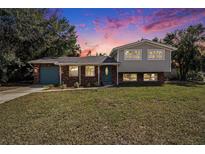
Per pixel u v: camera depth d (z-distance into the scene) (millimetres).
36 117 7125
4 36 19094
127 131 5504
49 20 27594
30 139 5031
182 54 30375
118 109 8164
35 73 22094
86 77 21672
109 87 17656
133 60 21047
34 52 26344
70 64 20859
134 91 13914
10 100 10758
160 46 20969
